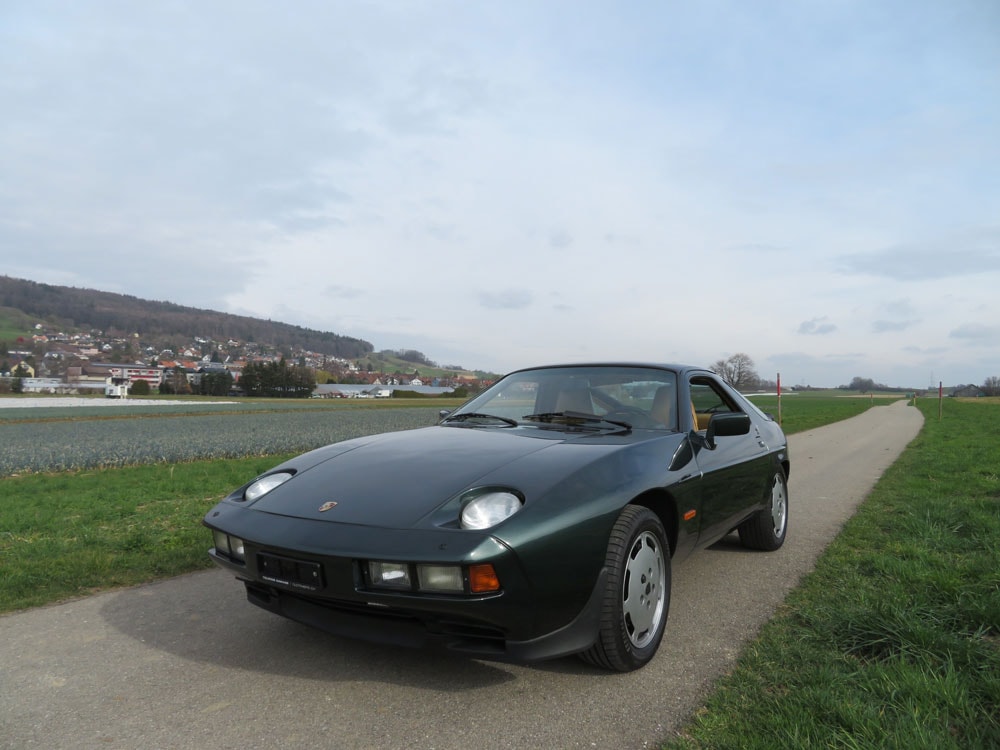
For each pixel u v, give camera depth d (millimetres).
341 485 2689
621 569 2537
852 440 16219
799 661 2654
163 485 9742
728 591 3746
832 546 4762
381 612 2316
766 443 4613
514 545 2209
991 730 2018
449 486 2512
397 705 2357
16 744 2109
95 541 5277
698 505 3281
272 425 30672
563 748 2053
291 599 2586
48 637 3105
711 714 2219
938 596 3340
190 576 4227
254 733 2162
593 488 2549
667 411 3547
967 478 8125
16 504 8289
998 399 85625
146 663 2770
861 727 2027
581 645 2424
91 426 33031
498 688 2490
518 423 3566
